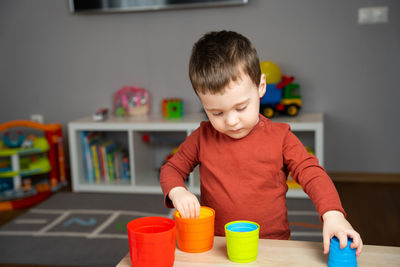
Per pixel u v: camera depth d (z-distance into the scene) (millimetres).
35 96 3088
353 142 2734
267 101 2520
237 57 706
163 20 2824
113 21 2891
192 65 746
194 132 943
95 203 2432
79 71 2998
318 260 617
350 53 2645
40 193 2588
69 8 2924
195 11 2768
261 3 2686
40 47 3018
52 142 2719
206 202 904
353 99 2689
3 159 3088
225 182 869
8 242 1894
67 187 2814
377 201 2336
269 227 866
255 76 729
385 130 2688
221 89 698
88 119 2760
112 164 2752
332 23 2635
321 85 2709
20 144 2656
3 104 3107
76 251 1777
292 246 666
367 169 2748
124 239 1892
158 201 2438
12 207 2393
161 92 2912
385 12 2566
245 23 2723
